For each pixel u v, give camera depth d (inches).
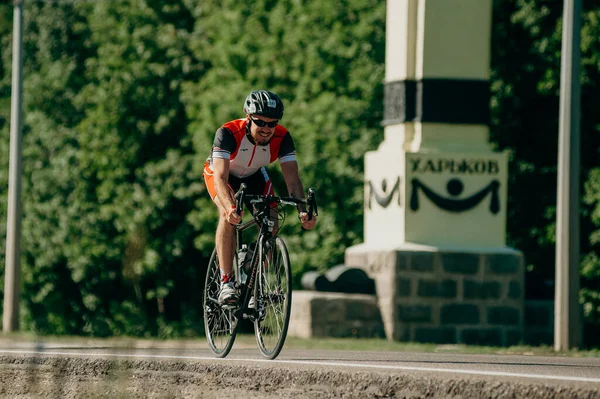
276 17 2583.7
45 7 2962.6
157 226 2837.1
